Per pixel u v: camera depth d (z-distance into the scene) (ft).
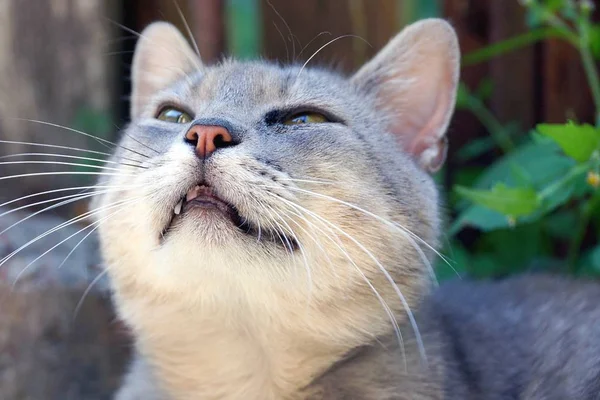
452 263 1.46
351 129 1.14
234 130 1.03
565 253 1.71
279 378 1.10
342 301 1.06
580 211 1.60
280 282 1.04
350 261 1.05
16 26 1.62
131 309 1.11
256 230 1.02
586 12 1.56
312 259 1.04
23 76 1.63
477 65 1.79
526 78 1.76
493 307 1.31
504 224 1.38
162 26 1.32
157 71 1.32
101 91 1.67
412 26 1.26
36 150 1.63
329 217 1.05
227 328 1.08
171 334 1.11
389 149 1.18
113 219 1.09
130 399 1.18
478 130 1.79
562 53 1.72
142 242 1.05
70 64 1.65
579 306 1.31
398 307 1.10
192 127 1.01
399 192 1.13
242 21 1.92
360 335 1.08
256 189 1.01
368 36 1.78
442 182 1.80
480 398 1.13
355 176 1.08
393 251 1.09
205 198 1.01
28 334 1.30
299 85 1.16
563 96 1.73
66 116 1.65
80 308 1.32
